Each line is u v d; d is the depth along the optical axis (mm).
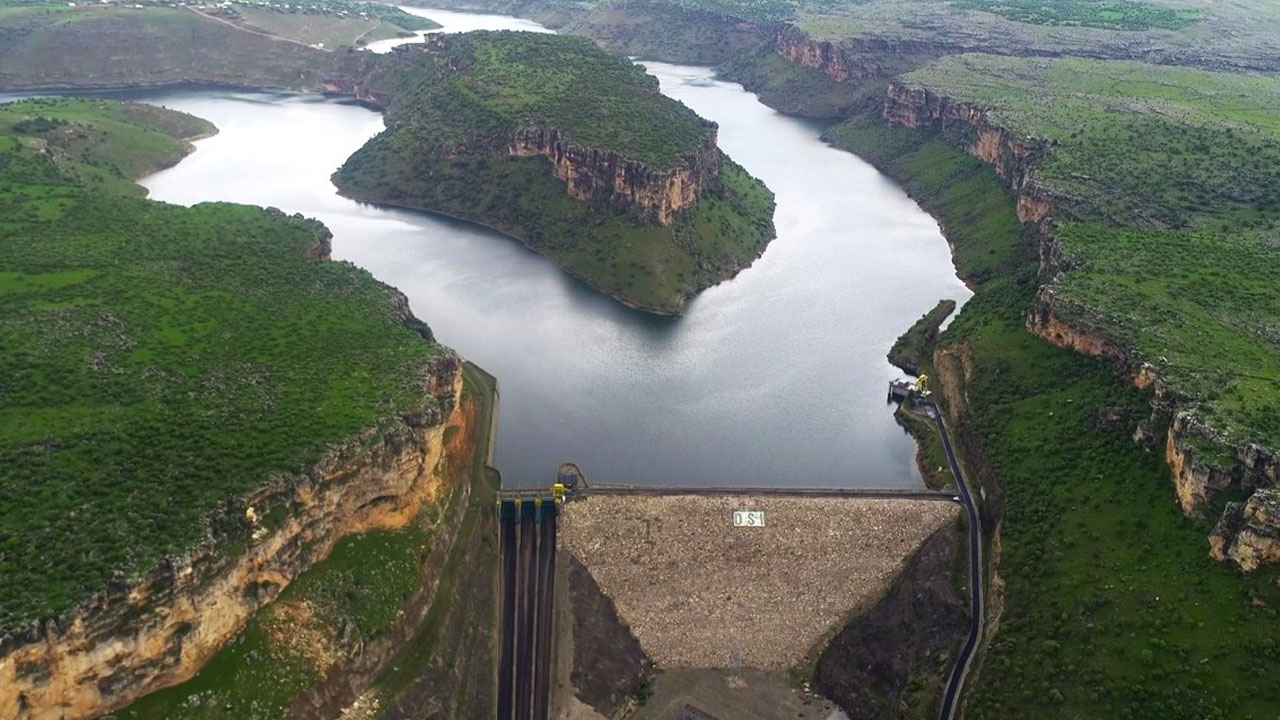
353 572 145125
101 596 111938
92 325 171500
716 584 168125
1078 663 134875
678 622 164125
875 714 150125
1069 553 154000
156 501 126875
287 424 148500
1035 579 152625
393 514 154500
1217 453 146000
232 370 164750
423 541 157250
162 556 118125
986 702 137125
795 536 173875
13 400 144750
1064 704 130500
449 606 155875
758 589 168125
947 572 168125
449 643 151250
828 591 168625
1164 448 160625
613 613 164125
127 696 117062
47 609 108188
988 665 142750
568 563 169000
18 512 121062
